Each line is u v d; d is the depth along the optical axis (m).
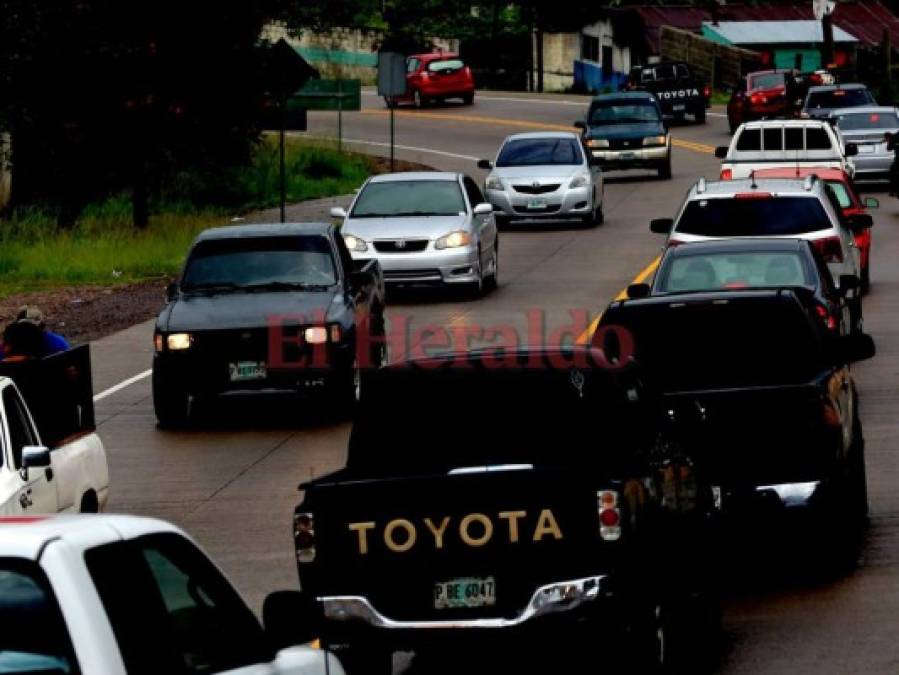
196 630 15.24
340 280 51.31
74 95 96.56
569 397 25.69
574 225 99.31
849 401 33.31
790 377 32.47
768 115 148.75
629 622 23.41
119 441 47.59
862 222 63.22
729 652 26.61
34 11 94.25
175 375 48.81
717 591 28.42
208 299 50.50
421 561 23.50
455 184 74.81
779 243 44.06
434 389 25.88
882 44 194.38
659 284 43.09
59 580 13.68
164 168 100.38
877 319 62.25
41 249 88.56
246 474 42.66
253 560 34.06
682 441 30.62
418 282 71.19
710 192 53.94
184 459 44.84
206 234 52.62
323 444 46.28
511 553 23.36
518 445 25.28
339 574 23.66
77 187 100.75
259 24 99.69
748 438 30.86
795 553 33.34
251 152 110.88
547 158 98.94
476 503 23.44
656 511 24.31
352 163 130.38
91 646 13.52
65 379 33.34
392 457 25.50
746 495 30.73
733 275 43.34
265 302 49.97
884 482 38.69
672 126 166.12
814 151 91.75
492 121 169.12
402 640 23.47
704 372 32.84
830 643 26.89
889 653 26.17
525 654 27.05
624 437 25.34
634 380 26.44
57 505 31.36
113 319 70.19
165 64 96.56
